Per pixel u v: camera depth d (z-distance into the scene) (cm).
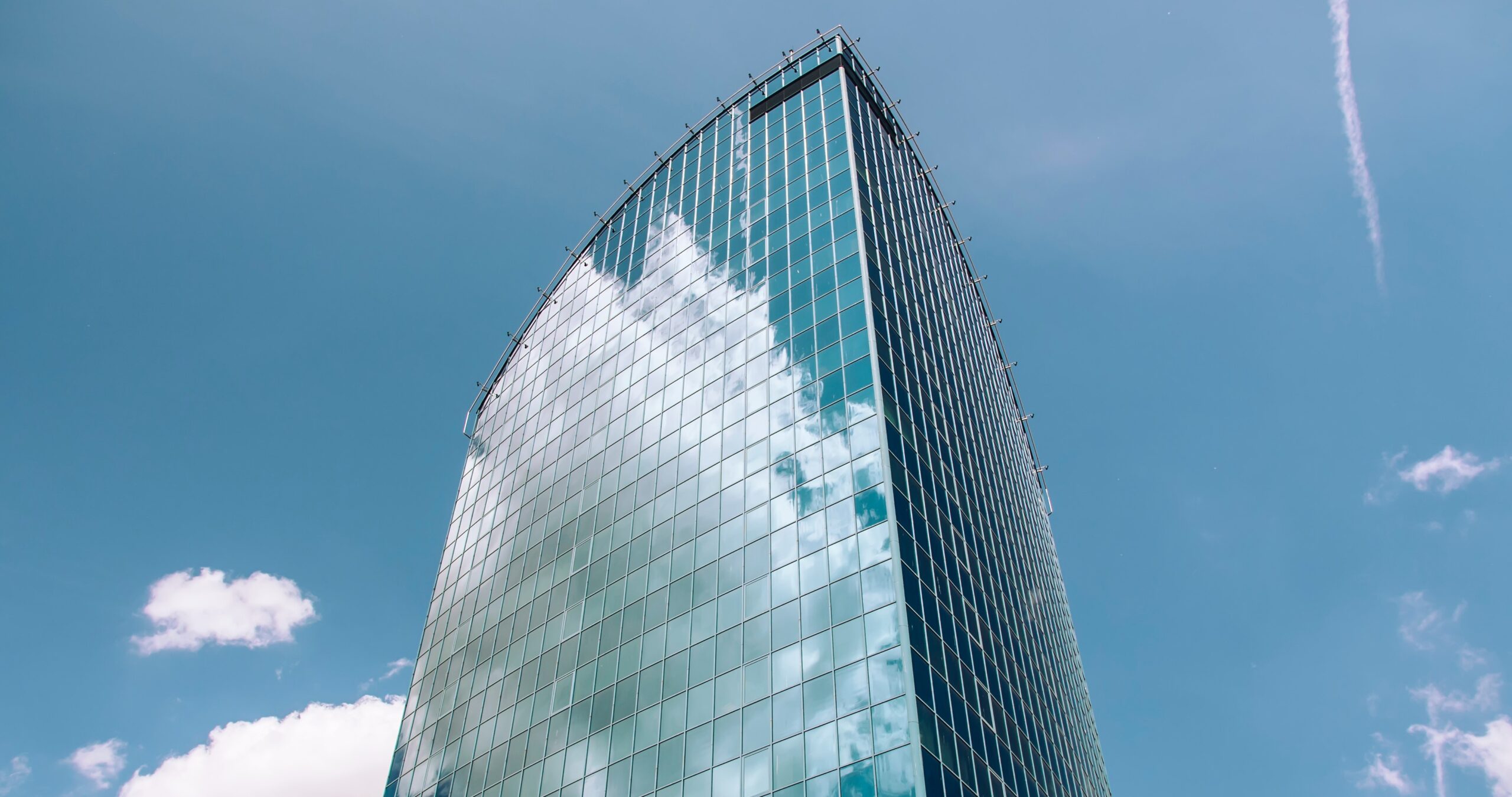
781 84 9181
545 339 9406
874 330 5750
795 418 5600
